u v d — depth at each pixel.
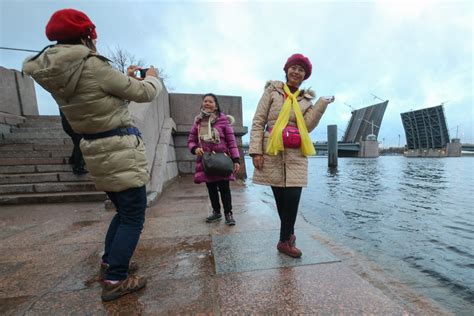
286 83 2.48
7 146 6.29
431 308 1.70
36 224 3.43
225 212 3.30
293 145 2.19
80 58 1.38
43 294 1.71
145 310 1.52
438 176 20.84
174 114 9.55
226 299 1.62
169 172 7.41
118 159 1.58
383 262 3.61
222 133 3.37
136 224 1.73
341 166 37.78
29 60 1.41
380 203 8.86
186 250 2.46
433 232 5.35
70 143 6.84
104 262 1.89
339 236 4.91
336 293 1.68
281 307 1.53
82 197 4.87
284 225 2.31
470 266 3.47
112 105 1.55
